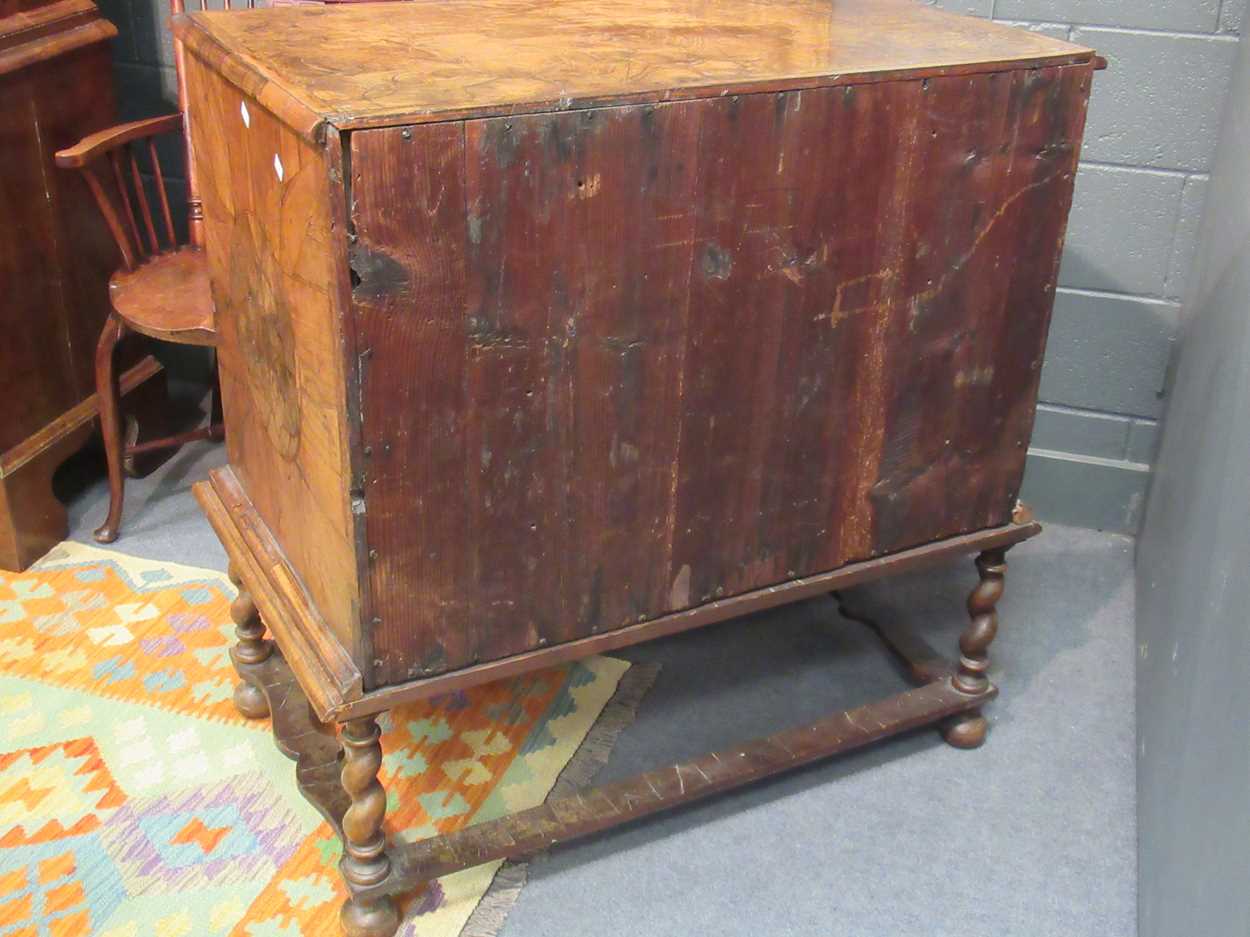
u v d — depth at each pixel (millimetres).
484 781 1801
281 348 1410
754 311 1443
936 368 1616
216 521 1767
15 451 2189
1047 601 2262
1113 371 2354
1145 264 2264
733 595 1613
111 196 2434
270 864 1651
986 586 1828
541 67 1368
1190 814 1401
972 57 1478
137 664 1999
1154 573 2076
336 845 1685
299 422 1404
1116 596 2281
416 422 1292
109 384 2215
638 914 1606
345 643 1418
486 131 1204
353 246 1188
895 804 1801
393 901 1592
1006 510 1786
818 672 2074
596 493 1438
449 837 1570
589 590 1491
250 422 1629
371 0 2123
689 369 1432
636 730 1927
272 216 1335
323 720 1386
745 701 2000
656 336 1392
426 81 1287
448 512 1353
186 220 2779
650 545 1508
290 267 1312
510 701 1961
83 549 2287
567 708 1951
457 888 1625
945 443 1679
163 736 1855
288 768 1808
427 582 1375
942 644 2143
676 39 1544
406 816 1731
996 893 1658
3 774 1771
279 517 1595
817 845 1724
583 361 1360
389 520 1322
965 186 1517
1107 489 2434
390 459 1295
